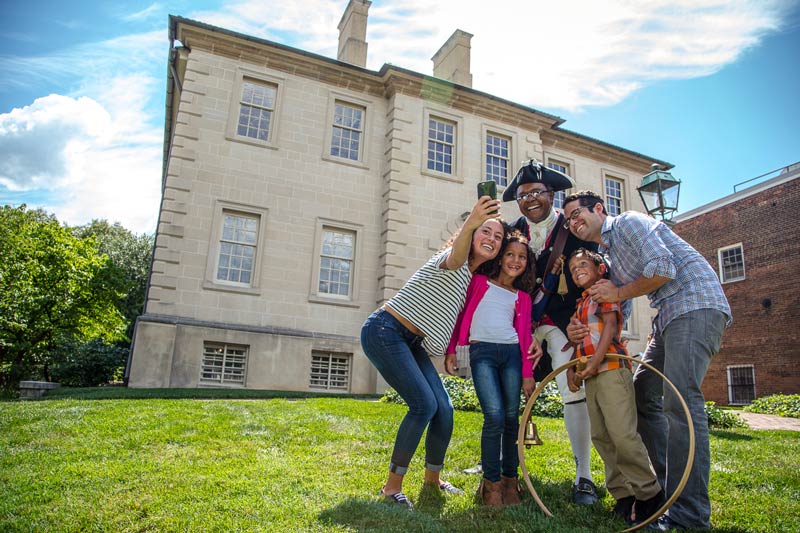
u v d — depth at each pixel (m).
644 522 2.53
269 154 13.43
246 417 5.88
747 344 18.61
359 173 14.38
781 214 18.02
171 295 11.78
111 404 6.72
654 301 3.10
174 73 14.26
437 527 2.58
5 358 16.56
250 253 12.89
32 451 4.10
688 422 2.54
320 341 12.74
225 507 2.86
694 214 21.28
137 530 2.58
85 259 17.48
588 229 3.27
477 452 4.57
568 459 4.38
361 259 13.88
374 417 6.46
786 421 10.05
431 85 15.17
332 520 2.68
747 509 3.05
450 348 3.52
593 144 18.00
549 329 3.71
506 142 16.58
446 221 14.77
